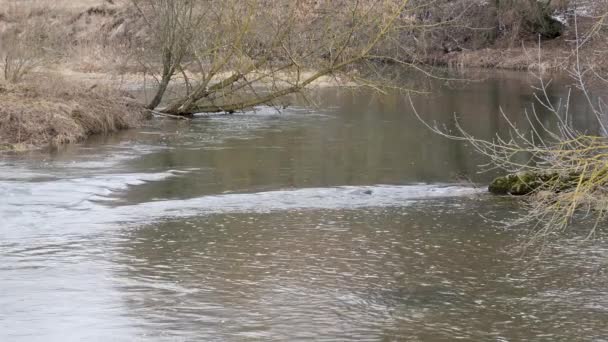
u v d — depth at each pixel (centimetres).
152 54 2859
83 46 3616
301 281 1113
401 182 1800
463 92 3659
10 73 2580
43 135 2217
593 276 1147
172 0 2647
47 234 1343
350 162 2012
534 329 951
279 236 1343
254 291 1070
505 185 1683
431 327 952
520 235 1357
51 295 1045
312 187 1734
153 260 1203
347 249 1271
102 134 2405
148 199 1608
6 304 1010
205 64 2917
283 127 2588
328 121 2734
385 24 2403
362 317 980
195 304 1018
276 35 2509
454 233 1371
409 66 2723
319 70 2639
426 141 2344
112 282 1100
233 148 2189
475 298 1053
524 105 3173
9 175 1780
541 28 5269
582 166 1133
